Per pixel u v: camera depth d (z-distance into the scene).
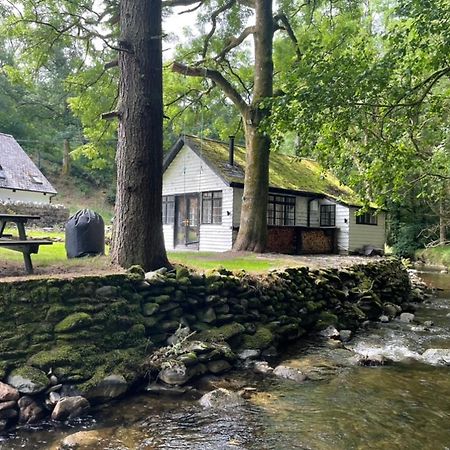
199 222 17.70
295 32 16.73
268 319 7.07
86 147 16.05
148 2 6.64
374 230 20.91
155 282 5.79
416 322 9.52
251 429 4.01
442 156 11.55
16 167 25.42
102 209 34.97
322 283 8.92
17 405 3.98
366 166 9.70
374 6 22.84
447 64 7.33
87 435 3.75
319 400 4.76
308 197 19.22
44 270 6.01
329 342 7.30
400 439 3.86
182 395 4.75
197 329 5.96
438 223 28.81
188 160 18.41
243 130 18.72
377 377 5.59
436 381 5.46
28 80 13.57
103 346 4.87
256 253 13.20
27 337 4.46
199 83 17.00
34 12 12.30
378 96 7.41
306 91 7.09
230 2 15.36
